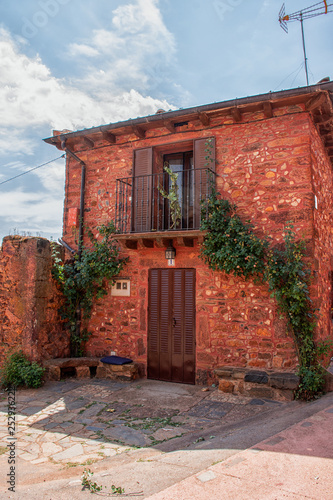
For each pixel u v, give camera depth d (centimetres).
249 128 645
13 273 686
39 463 363
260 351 597
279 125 622
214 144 665
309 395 528
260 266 577
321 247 652
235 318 620
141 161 733
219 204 624
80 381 666
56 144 811
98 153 789
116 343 722
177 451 362
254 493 247
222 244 607
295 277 555
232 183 645
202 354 638
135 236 658
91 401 557
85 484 292
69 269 745
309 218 584
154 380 673
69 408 529
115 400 561
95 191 784
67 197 819
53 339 706
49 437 431
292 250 568
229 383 571
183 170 717
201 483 264
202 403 535
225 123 664
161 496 246
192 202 717
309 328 555
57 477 323
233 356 616
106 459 366
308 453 315
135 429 450
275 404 514
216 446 363
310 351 555
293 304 552
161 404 539
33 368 633
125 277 723
